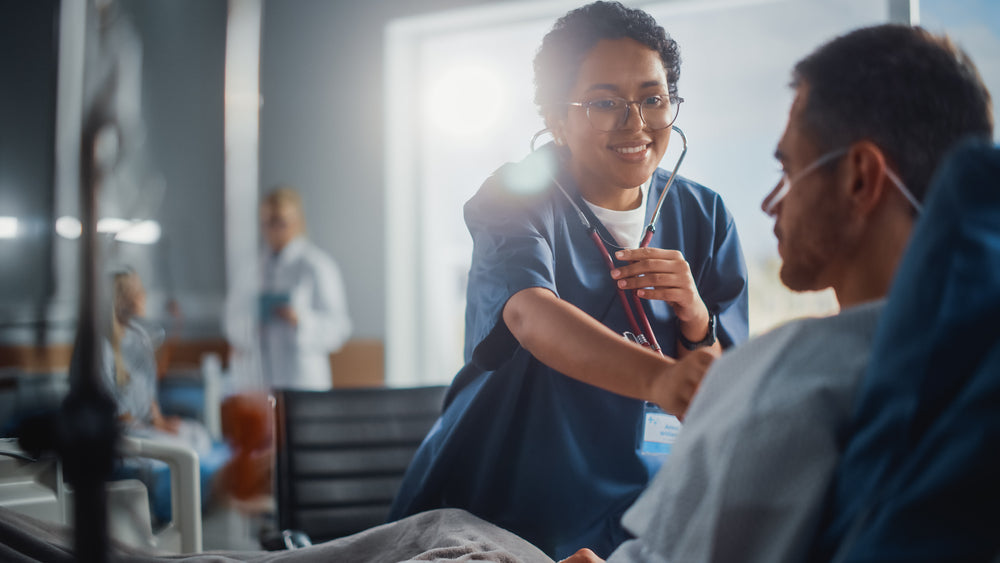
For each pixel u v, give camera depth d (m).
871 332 0.53
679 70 1.17
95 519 0.48
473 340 1.14
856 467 0.47
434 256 4.67
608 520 1.15
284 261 3.86
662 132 1.12
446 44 4.59
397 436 1.70
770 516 0.49
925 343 0.45
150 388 1.79
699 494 0.53
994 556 0.39
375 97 4.60
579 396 1.14
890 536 0.42
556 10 4.21
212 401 2.99
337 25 4.69
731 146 3.57
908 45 0.59
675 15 3.73
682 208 1.26
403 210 4.64
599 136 1.11
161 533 1.29
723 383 0.56
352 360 4.58
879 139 0.58
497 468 1.16
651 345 1.15
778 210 0.67
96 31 0.47
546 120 1.21
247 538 2.25
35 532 0.91
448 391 1.24
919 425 0.45
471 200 1.20
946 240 0.46
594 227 1.20
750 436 0.50
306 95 4.77
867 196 0.59
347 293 4.66
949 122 0.57
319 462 1.64
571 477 1.14
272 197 3.87
